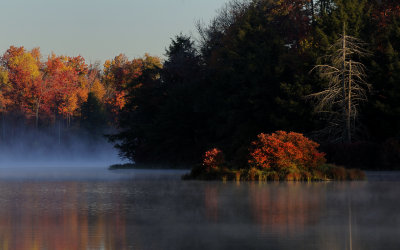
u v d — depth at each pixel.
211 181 41.28
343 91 56.00
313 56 60.53
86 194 29.67
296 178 41.75
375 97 59.56
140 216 20.14
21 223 18.53
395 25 62.25
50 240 15.31
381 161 52.22
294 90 60.56
